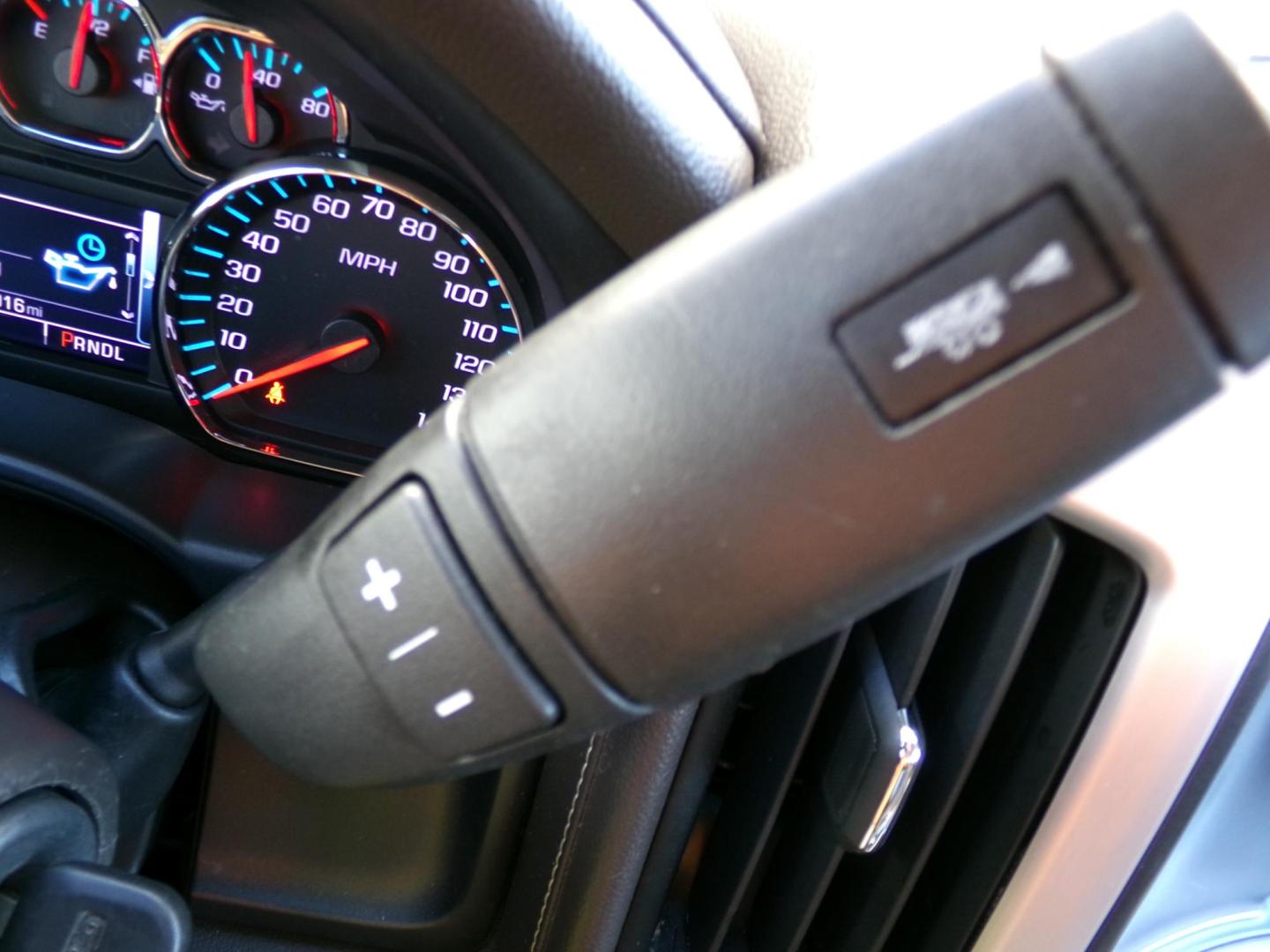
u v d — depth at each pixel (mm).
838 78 584
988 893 708
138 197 807
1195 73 309
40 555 769
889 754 646
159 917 563
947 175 331
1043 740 662
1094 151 317
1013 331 334
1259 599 590
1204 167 310
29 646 698
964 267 333
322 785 513
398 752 464
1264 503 578
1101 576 622
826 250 344
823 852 750
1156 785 634
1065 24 611
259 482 844
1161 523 573
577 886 812
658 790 753
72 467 783
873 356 345
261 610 477
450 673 427
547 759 787
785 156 577
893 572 372
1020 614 615
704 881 883
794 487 360
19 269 842
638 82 535
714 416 359
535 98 539
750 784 789
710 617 387
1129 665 606
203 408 843
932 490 355
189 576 786
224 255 796
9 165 808
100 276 837
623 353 366
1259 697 621
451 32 524
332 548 446
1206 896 953
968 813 742
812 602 380
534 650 410
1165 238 317
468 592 412
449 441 406
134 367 859
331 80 651
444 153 704
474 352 815
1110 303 326
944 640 720
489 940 912
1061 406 339
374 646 440
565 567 390
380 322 809
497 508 396
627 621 393
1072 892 680
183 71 763
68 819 575
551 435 381
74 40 771
